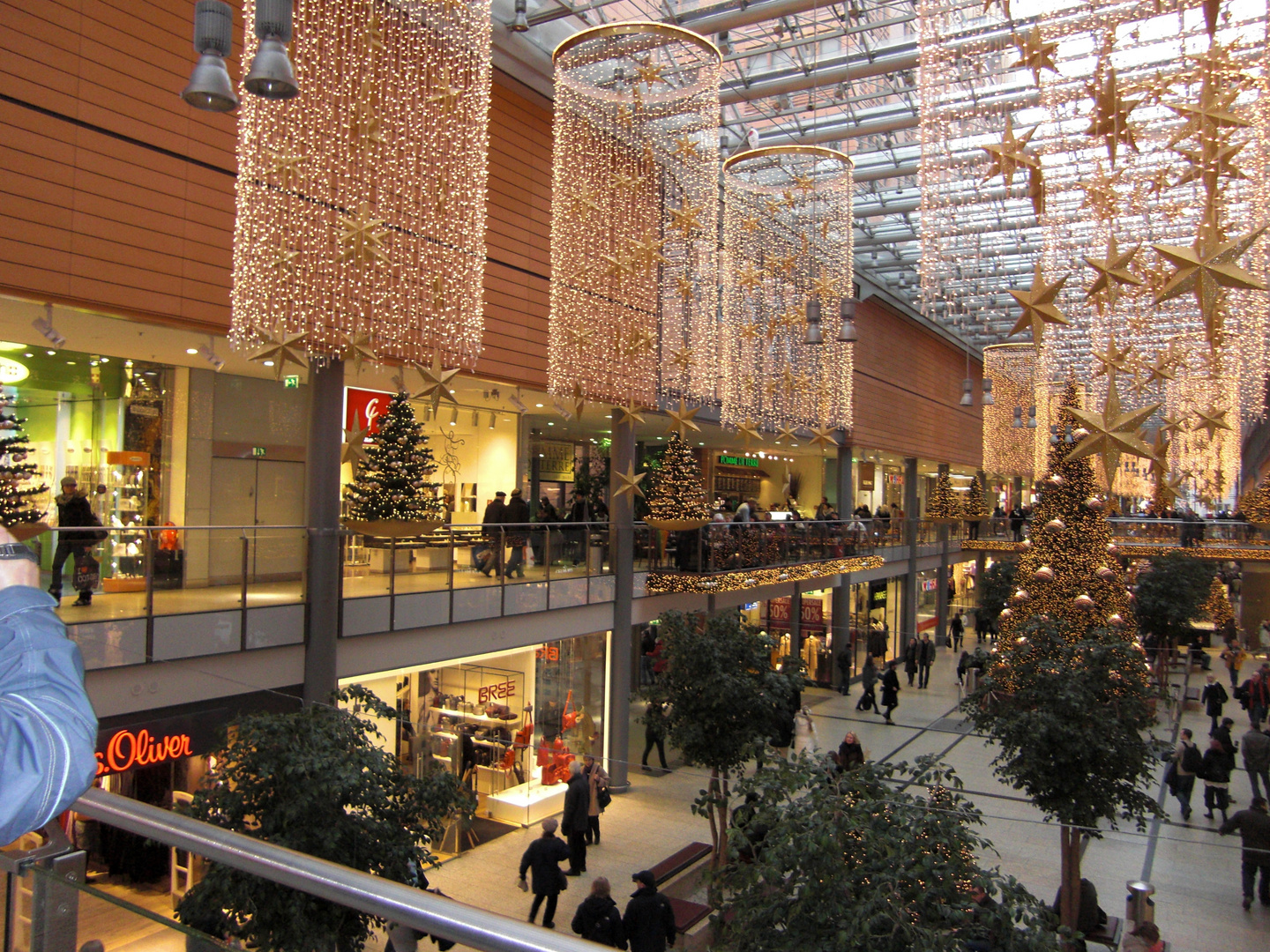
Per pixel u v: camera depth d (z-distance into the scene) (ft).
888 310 93.56
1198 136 19.92
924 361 106.22
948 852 18.33
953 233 30.66
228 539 30.07
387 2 29.32
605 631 50.49
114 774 26.48
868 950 16.40
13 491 24.98
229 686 29.99
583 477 73.20
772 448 91.20
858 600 88.38
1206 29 20.07
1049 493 50.70
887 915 16.35
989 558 120.47
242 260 27.30
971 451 127.34
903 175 61.87
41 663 3.69
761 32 49.26
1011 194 30.53
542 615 44.93
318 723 22.80
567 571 46.65
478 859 37.55
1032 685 33.22
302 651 32.71
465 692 43.68
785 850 18.24
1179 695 64.69
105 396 39.96
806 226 53.72
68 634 4.02
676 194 42.45
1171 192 22.41
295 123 27.07
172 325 30.83
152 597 27.73
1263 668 55.67
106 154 28.43
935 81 28.45
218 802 21.12
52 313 30.53
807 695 72.90
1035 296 19.62
